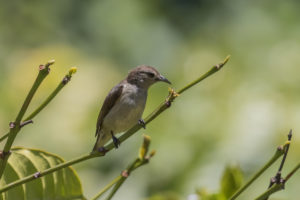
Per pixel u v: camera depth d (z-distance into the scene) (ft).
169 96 20.83
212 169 37.17
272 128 37.91
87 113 43.39
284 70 43.98
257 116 38.78
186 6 68.85
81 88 44.86
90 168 41.93
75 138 42.39
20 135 42.68
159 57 65.00
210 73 20.01
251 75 44.93
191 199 22.25
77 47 68.13
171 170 38.52
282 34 53.36
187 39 67.21
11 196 20.79
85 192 41.01
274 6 59.93
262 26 57.00
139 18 67.10
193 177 37.35
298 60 45.60
